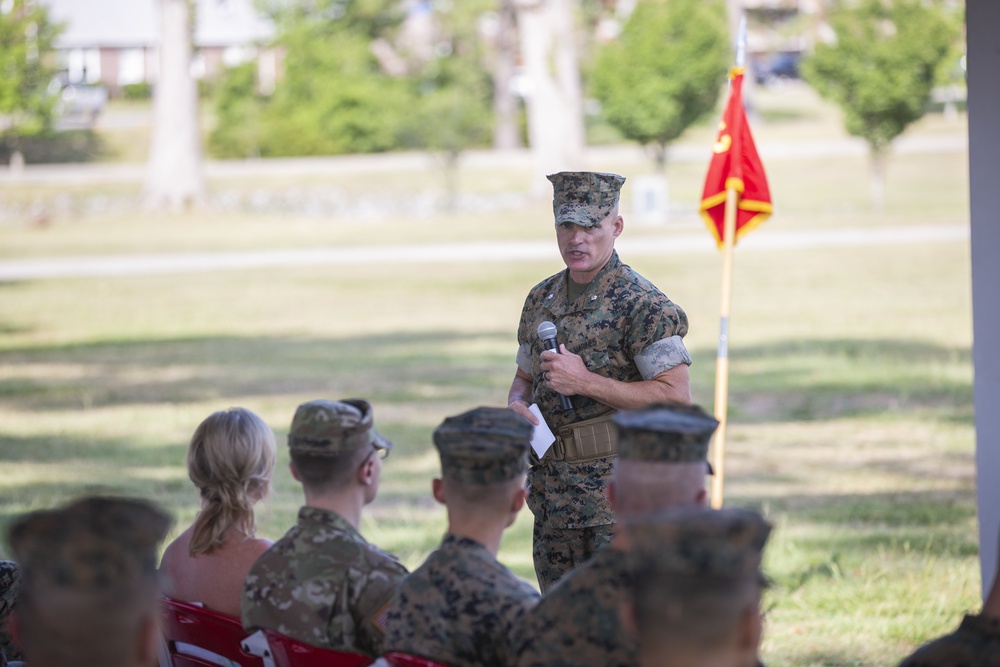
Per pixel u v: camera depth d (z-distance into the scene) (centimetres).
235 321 5091
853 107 8656
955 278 5609
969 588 1645
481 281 6138
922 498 2231
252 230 8869
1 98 11269
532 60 10475
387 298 5666
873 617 1545
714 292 5497
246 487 947
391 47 16288
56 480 2495
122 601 536
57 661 538
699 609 514
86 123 15275
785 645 1455
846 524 2055
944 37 8462
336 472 838
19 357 4275
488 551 778
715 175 1627
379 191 11100
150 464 2647
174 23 10119
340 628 821
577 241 1159
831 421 2995
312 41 14675
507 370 3841
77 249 7844
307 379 3753
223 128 13888
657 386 1141
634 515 719
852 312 4831
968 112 1202
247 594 842
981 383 1224
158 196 10150
